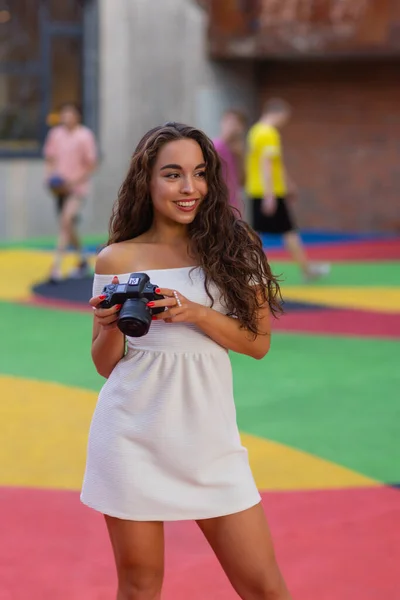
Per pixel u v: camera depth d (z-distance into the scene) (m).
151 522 3.17
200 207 3.30
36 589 4.16
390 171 19.89
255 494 3.21
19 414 6.97
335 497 5.28
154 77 19.08
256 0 18.92
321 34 18.70
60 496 5.31
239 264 3.22
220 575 4.27
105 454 3.17
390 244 18.16
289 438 6.36
